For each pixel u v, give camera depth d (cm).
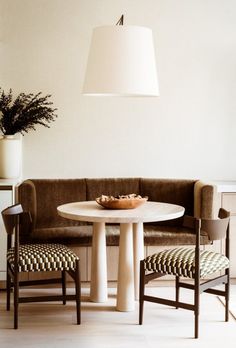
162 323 491
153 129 650
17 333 468
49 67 636
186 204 611
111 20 638
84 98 642
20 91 635
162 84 648
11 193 571
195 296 464
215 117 651
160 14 641
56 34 635
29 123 618
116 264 577
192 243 575
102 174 649
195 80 649
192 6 644
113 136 648
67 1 633
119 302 517
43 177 645
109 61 488
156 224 614
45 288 579
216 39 648
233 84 649
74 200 618
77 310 486
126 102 646
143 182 629
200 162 654
